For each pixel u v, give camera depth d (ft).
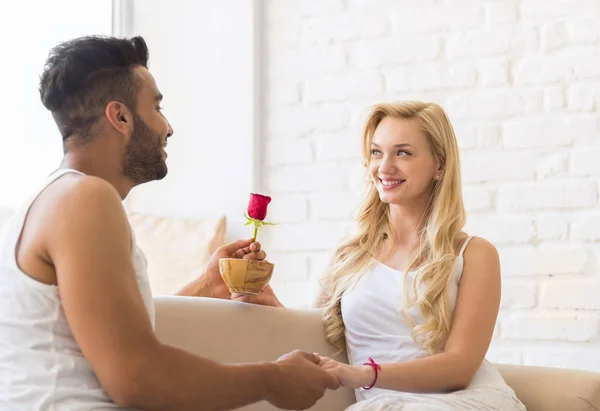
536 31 10.45
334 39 11.21
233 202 11.39
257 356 7.29
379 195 8.15
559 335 10.07
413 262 7.73
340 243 8.38
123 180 5.86
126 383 4.91
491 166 10.48
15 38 10.14
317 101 11.23
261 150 11.45
